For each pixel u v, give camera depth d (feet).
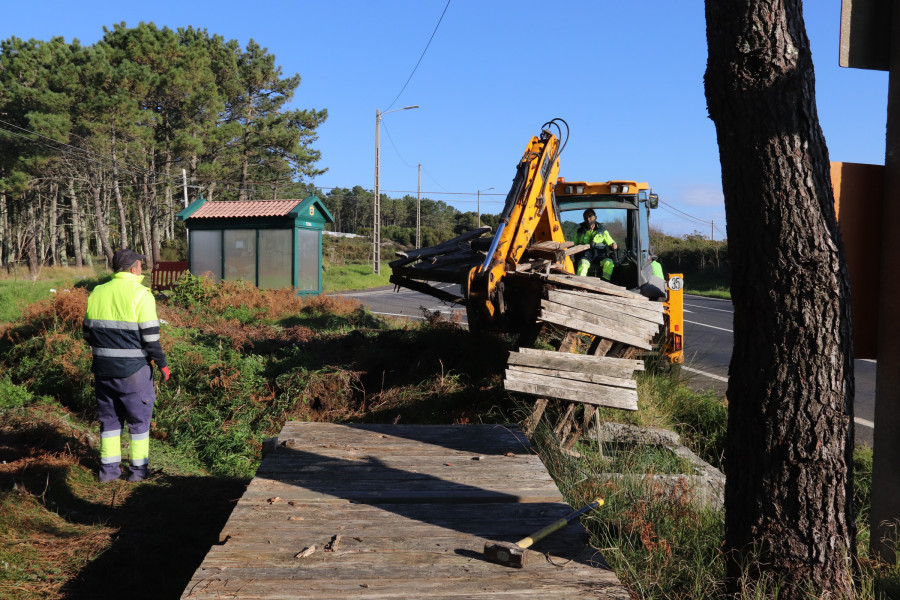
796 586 10.84
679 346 30.71
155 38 146.82
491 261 24.62
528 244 27.17
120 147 140.87
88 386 26.76
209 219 73.26
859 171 13.53
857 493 19.20
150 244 168.66
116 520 15.78
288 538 10.55
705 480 18.63
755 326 11.19
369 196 456.45
